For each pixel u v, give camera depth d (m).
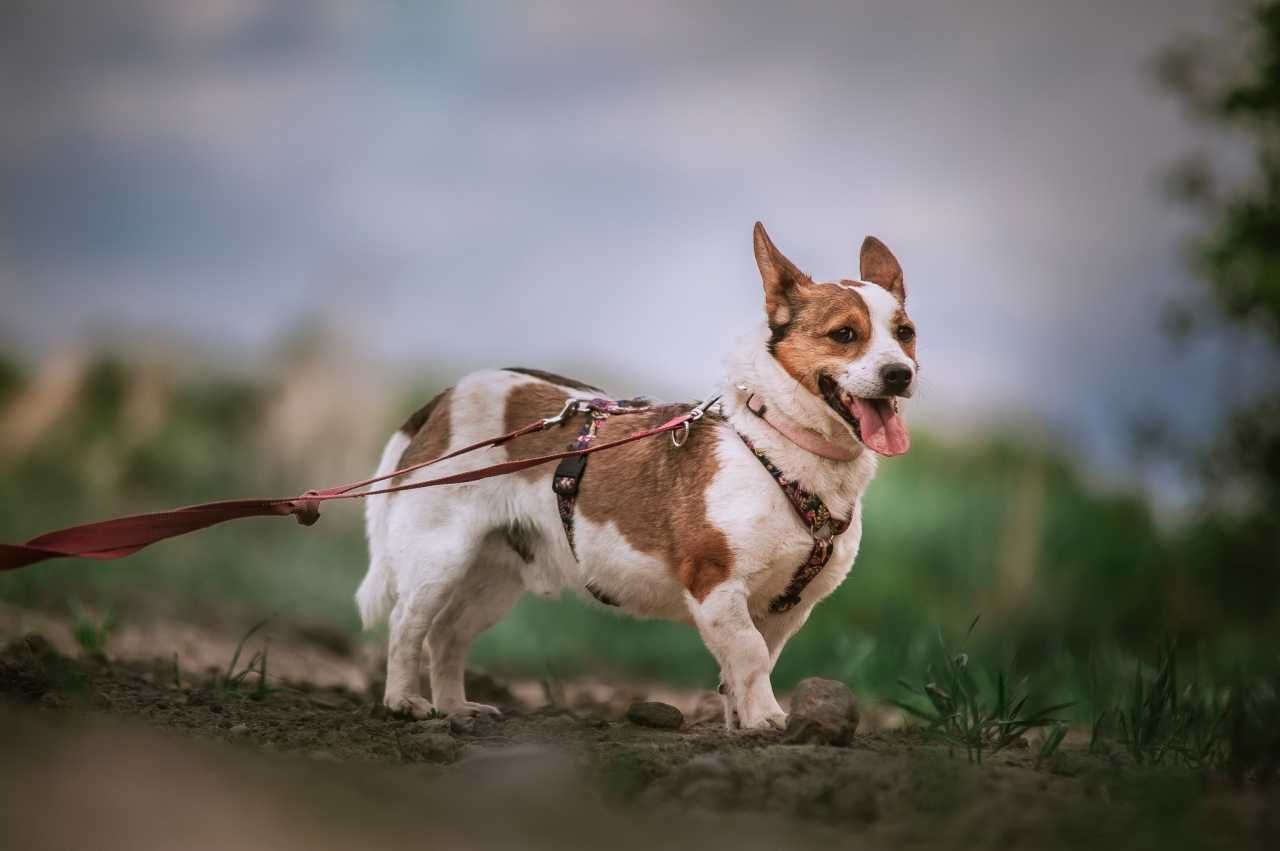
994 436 20.80
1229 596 14.27
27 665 6.90
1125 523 16.38
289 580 15.59
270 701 7.84
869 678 10.26
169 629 11.17
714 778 5.19
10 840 3.71
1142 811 4.95
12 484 19.17
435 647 8.12
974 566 15.51
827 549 6.99
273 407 21.41
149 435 21.14
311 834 4.24
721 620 6.86
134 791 4.32
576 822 4.70
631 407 7.59
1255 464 14.12
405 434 8.23
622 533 7.19
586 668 13.41
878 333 6.84
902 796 5.13
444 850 4.27
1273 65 13.55
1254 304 13.60
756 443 6.91
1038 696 9.53
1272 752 5.83
